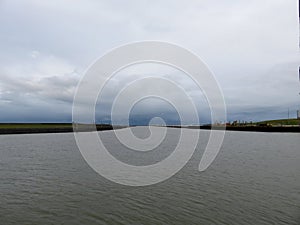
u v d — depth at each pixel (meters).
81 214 21.00
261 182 31.56
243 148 71.94
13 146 76.88
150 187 29.22
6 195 26.05
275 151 65.12
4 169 40.56
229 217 20.36
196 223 19.30
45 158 52.66
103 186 29.67
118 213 21.19
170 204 23.33
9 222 19.42
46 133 143.12
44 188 28.80
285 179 33.28
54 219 20.00
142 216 20.59
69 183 31.06
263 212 21.36
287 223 19.23
